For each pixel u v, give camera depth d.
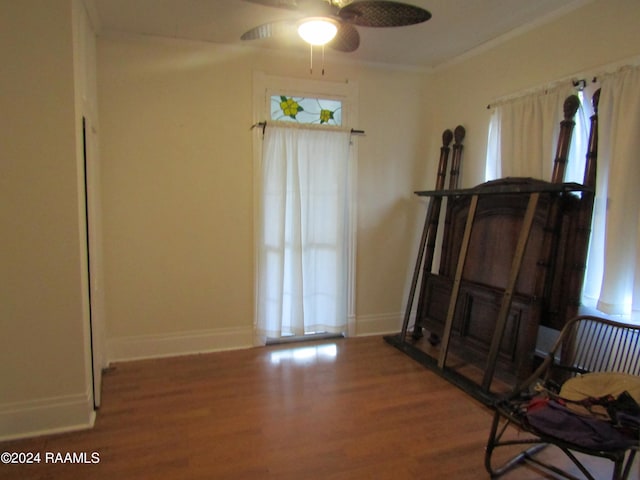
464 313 3.11
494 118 3.23
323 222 3.64
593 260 2.51
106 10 2.69
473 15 2.79
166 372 3.04
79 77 2.25
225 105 3.32
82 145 2.33
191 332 3.41
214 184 3.35
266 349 3.52
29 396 2.20
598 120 2.43
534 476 1.94
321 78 3.56
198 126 3.27
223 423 2.36
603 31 2.46
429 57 3.61
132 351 3.27
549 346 2.84
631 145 2.26
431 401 2.64
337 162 3.60
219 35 3.10
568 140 2.58
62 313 2.21
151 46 3.12
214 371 3.06
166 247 3.28
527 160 2.92
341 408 2.54
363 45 3.32
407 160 3.92
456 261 3.38
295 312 3.57
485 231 3.10
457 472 1.95
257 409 2.52
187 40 3.17
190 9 2.68
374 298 3.95
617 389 1.90
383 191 3.87
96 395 2.48
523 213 2.82
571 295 2.50
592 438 1.59
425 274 3.63
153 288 3.28
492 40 3.21
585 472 1.64
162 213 3.24
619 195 2.30
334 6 1.92
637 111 2.24
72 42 2.11
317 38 2.04
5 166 2.06
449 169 3.79
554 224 2.58
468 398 2.68
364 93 3.71
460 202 3.41
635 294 2.27
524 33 2.98
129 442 2.16
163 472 1.93
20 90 2.05
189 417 2.42
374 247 3.89
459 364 3.24
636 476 1.94
